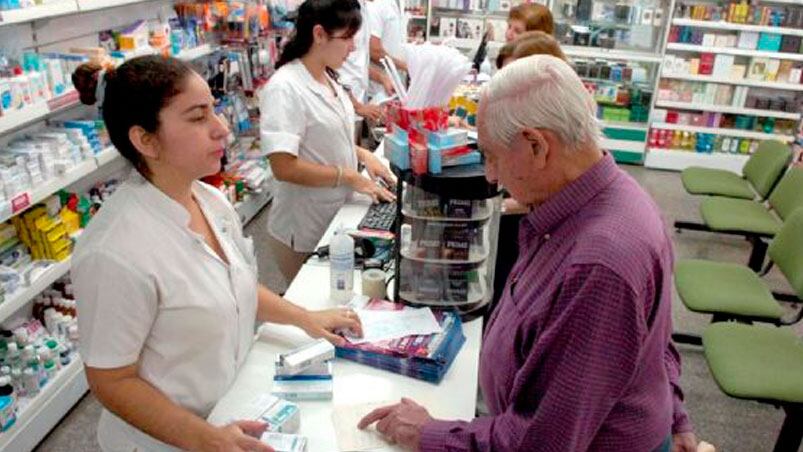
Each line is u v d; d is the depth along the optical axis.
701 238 4.90
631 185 1.14
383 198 2.52
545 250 1.16
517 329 1.17
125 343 1.28
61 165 2.54
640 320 1.01
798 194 3.56
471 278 1.87
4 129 2.16
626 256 1.01
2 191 2.24
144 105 1.23
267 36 4.49
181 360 1.39
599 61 6.48
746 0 6.09
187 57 3.54
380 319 1.76
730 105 6.31
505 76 1.10
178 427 1.30
